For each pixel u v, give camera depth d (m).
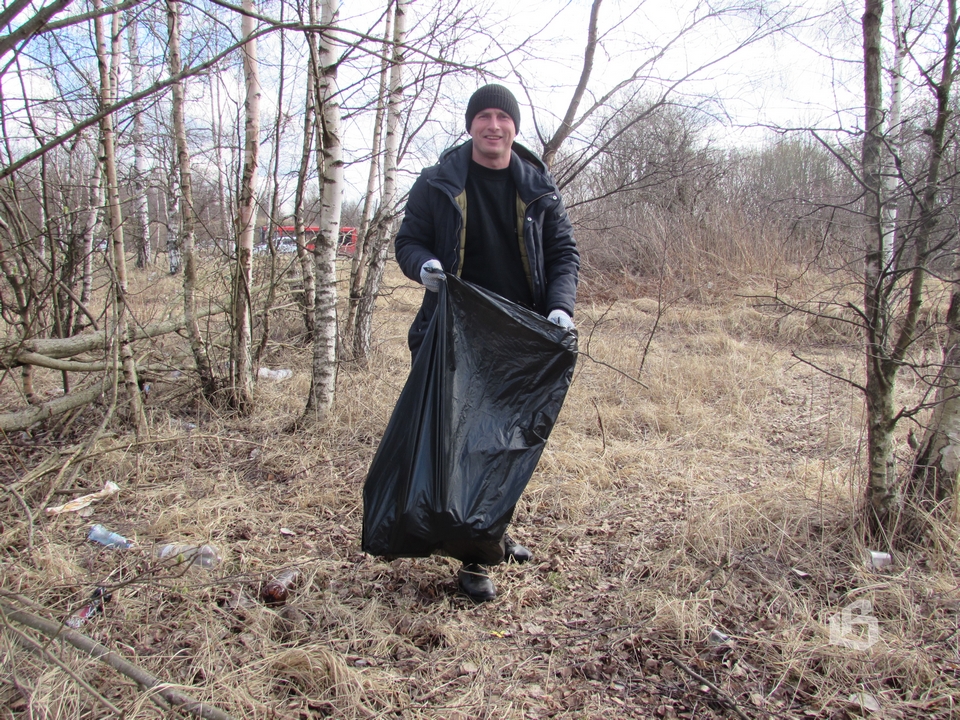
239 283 4.44
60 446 3.85
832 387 5.23
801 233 8.83
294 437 4.07
